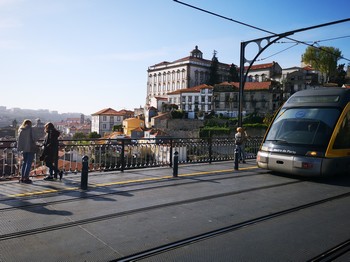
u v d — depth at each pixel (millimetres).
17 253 4199
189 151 13188
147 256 4223
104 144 10578
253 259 4191
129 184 8641
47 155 8930
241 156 13953
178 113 74125
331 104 10008
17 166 9453
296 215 6211
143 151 11664
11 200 6711
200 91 81312
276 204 6977
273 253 4395
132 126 81000
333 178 10273
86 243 4590
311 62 77500
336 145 9500
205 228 5336
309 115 10266
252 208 6609
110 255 4215
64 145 9750
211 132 64688
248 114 69500
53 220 5523
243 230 5297
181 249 4480
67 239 4719
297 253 4410
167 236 4938
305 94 10938
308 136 9883
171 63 106250
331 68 75000
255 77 97125
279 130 10844
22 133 8406
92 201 6812
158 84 112062
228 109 73938
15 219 5520
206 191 8062
